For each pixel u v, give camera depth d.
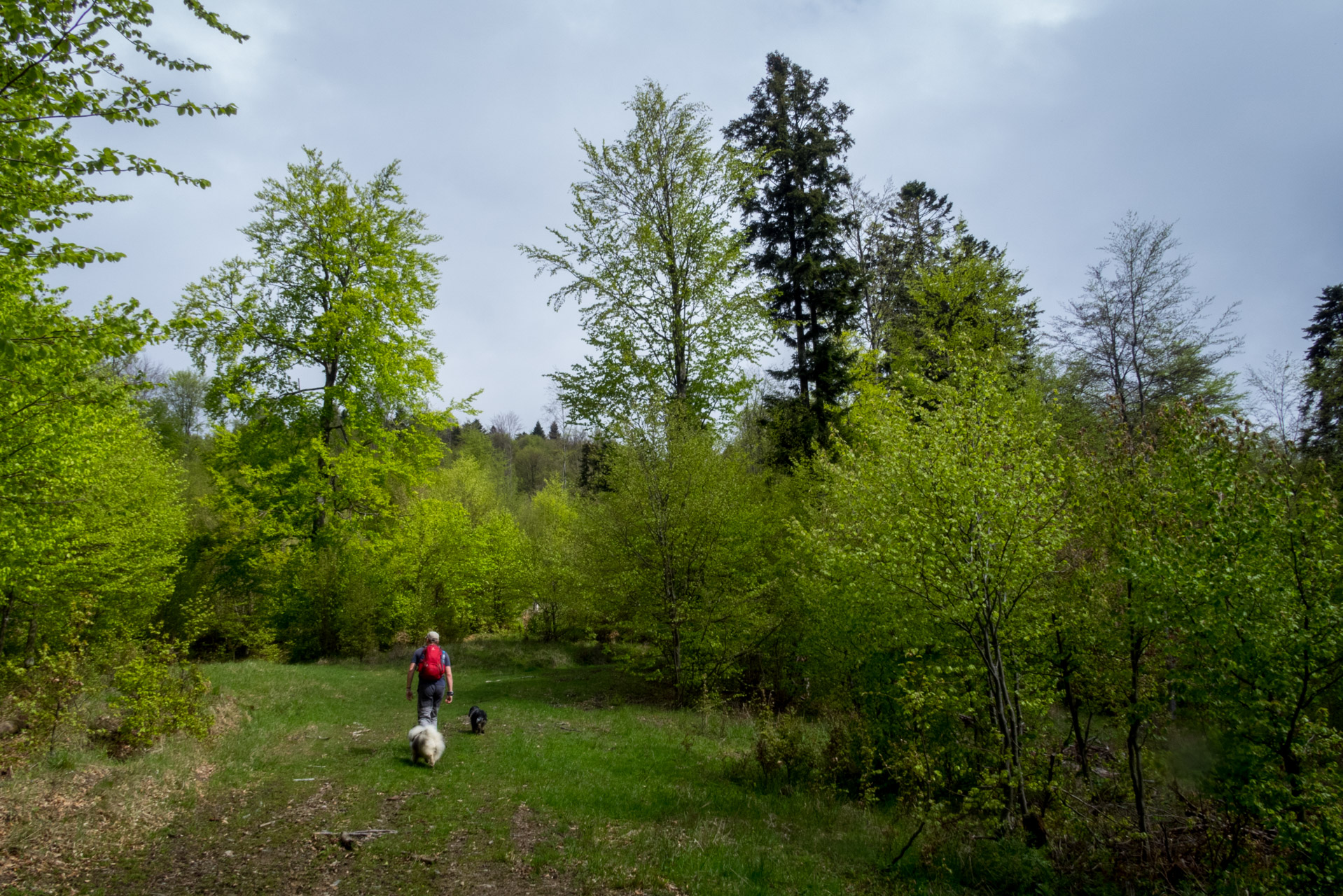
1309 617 6.08
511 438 73.44
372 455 21.42
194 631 10.09
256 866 5.38
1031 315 17.75
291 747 9.07
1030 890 6.19
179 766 7.47
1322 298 22.42
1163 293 15.98
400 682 16.09
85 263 5.20
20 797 5.96
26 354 5.41
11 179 4.65
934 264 18.44
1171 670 7.20
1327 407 17.05
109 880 4.96
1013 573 7.21
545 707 13.35
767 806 7.77
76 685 7.82
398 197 22.56
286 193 20.95
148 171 5.09
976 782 8.20
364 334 20.64
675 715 13.02
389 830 6.22
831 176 20.20
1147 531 6.94
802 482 15.50
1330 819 5.54
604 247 16.12
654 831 6.56
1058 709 10.36
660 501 13.90
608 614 15.12
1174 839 7.25
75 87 4.71
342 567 21.34
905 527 7.43
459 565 24.11
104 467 13.10
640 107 16.02
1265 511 6.33
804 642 12.34
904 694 8.38
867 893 5.73
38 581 11.77
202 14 4.81
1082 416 15.92
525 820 6.66
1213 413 8.58
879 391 16.67
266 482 20.36
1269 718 6.29
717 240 15.94
